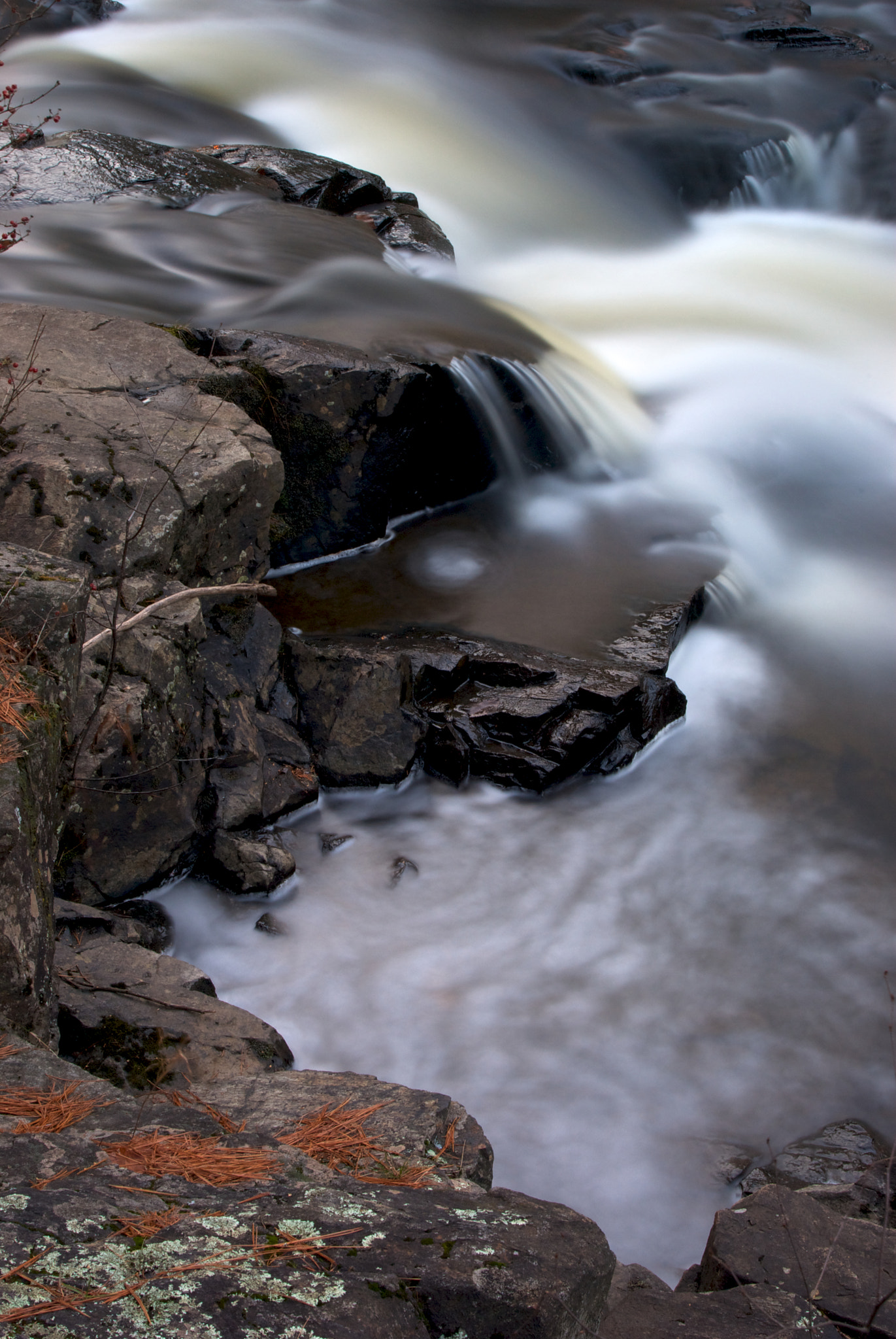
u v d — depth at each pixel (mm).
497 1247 2365
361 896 6180
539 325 11320
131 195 11195
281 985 5578
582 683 7293
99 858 5523
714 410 11477
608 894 6375
